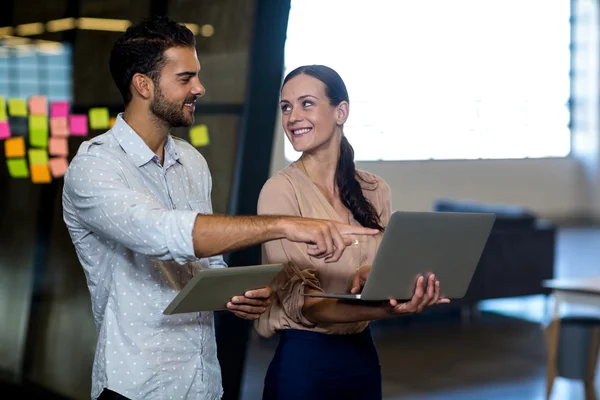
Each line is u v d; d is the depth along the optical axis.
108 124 4.87
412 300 2.34
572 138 16.59
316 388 2.63
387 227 2.10
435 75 14.49
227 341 4.84
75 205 2.20
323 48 13.20
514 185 15.71
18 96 4.73
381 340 7.70
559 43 16.14
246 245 2.01
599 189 16.59
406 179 14.23
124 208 2.07
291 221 1.99
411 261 2.23
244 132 4.82
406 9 14.02
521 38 15.62
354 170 2.81
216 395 2.47
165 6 4.79
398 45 14.00
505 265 8.49
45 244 4.92
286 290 2.60
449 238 2.27
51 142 4.83
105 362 2.27
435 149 14.64
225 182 4.86
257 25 4.72
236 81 4.81
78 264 4.96
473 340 7.68
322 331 2.65
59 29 4.79
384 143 14.03
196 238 1.99
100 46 4.84
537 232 8.68
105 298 2.37
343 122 2.75
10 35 4.68
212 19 4.81
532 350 7.27
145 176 2.35
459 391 5.97
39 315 4.93
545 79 16.05
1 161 4.79
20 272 4.91
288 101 2.70
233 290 2.14
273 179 2.70
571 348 5.37
